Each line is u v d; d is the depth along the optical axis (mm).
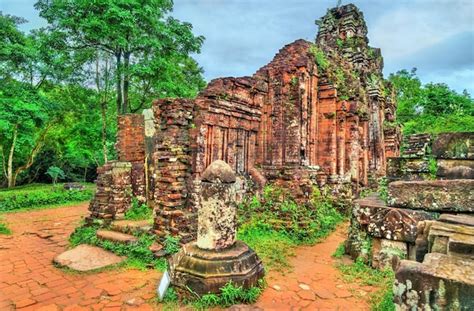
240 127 8578
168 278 4637
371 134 14969
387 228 5492
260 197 8641
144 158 9883
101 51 17812
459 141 5441
